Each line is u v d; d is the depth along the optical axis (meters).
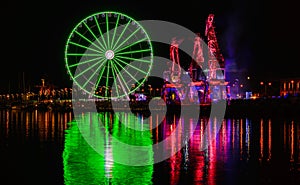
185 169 20.52
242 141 32.06
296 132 39.31
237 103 79.50
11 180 18.27
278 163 22.17
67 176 19.00
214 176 18.92
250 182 17.84
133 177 18.80
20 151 26.31
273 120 57.75
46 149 27.31
